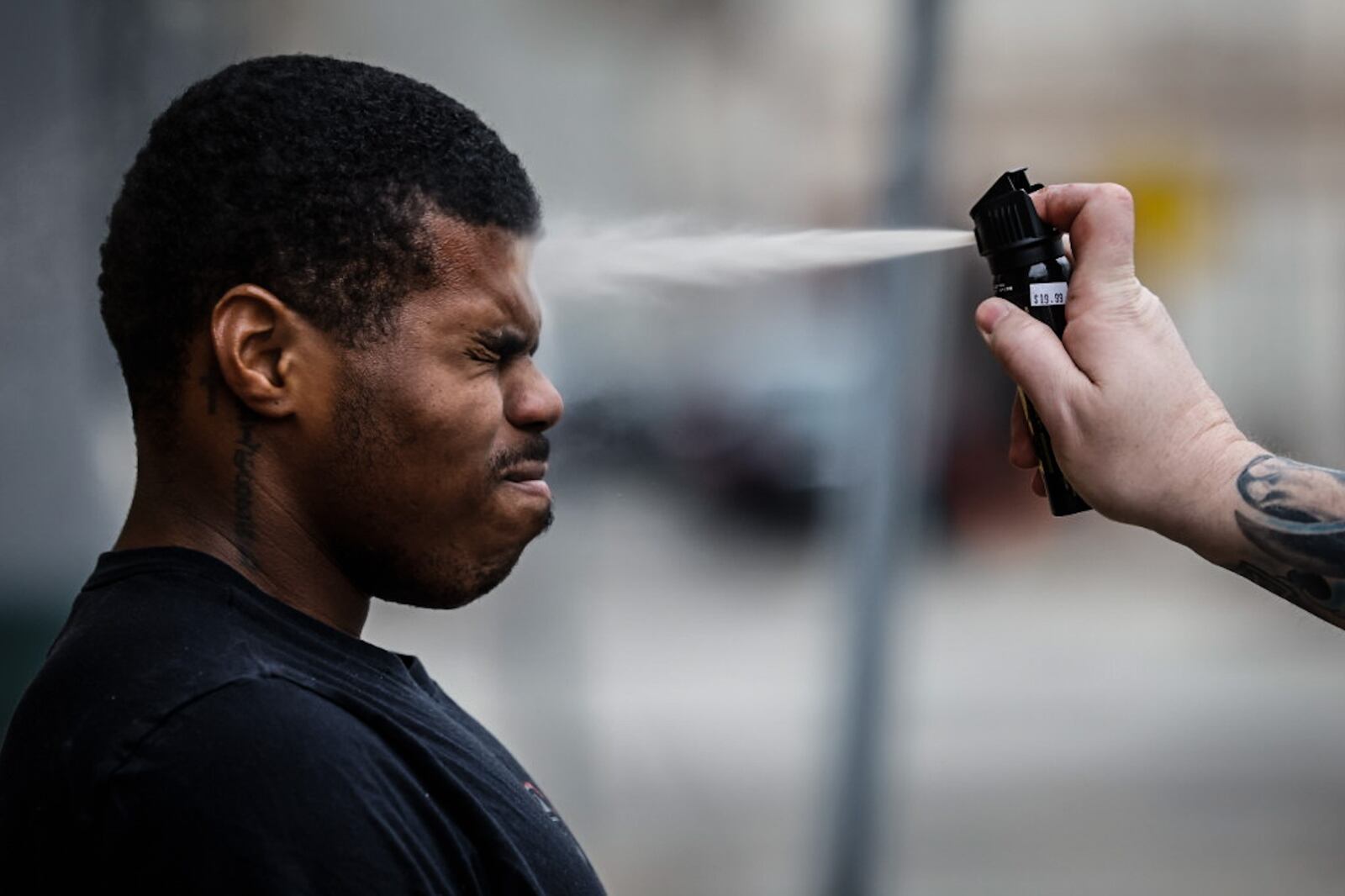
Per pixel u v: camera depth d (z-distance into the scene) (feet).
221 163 5.46
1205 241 57.11
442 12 39.37
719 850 24.58
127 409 14.78
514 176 5.79
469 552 5.76
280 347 5.49
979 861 24.58
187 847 4.92
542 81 43.19
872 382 20.68
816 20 49.60
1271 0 56.34
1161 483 6.08
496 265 5.66
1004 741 31.78
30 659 14.39
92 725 5.17
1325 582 5.87
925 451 20.81
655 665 36.63
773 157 49.24
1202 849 25.34
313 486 5.63
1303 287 57.36
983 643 41.14
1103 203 6.18
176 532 5.68
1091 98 56.03
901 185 20.85
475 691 30.83
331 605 5.79
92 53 15.38
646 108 46.01
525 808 5.79
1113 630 42.96
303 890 4.91
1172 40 56.18
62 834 5.12
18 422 14.39
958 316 46.44
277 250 5.43
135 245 5.61
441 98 5.73
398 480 5.59
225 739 5.00
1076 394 6.12
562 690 31.42
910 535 20.68
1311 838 26.00
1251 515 5.93
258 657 5.29
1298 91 56.65
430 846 5.28
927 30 20.71
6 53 14.25
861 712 20.58
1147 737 32.35
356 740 5.22
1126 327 6.13
